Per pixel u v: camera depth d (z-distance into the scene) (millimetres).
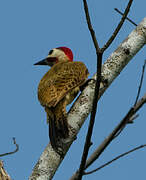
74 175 10047
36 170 9188
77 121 9734
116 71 10172
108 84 10125
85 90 10086
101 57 8227
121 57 10203
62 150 9430
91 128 8508
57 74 11328
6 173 9375
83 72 11469
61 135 9562
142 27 10430
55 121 9938
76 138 9656
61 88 10555
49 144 9516
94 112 8414
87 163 10016
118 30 8273
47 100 10188
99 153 9719
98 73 8289
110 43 8219
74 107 9922
